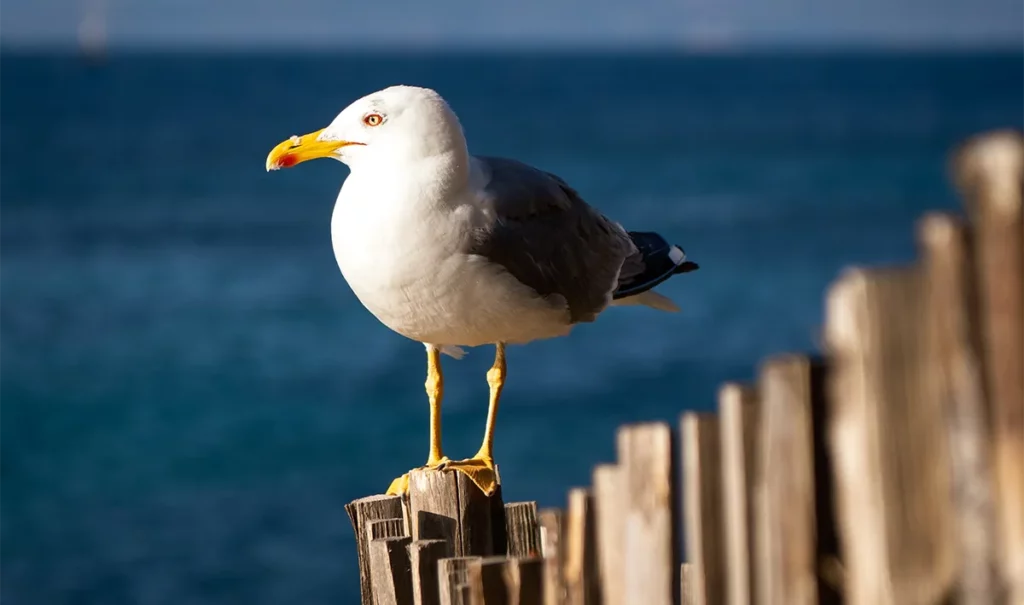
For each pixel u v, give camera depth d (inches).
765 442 105.7
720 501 115.4
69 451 781.9
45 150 2977.4
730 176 2362.2
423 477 198.7
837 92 5644.7
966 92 5472.4
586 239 279.3
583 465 726.5
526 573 148.0
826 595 104.3
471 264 242.7
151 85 6122.1
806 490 103.9
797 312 1106.7
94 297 1197.1
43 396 884.0
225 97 5236.2
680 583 153.8
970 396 93.7
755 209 1865.2
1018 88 5674.2
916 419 96.4
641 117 4114.2
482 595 148.4
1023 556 93.4
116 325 1078.4
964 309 93.4
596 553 134.0
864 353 96.9
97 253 1455.5
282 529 660.7
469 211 243.1
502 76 7509.8
